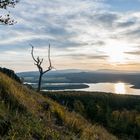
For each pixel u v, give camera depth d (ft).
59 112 50.16
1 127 29.50
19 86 62.18
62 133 38.50
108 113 161.07
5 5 54.70
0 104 35.24
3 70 91.04
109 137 66.54
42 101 56.90
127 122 202.49
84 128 49.44
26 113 37.81
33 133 32.30
